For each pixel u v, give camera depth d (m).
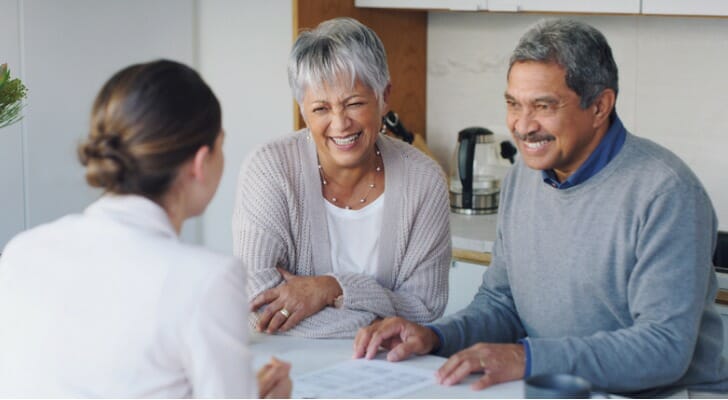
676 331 1.65
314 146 2.13
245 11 3.62
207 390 1.16
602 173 1.75
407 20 3.50
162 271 1.17
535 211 1.88
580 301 1.80
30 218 3.42
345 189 2.12
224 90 3.74
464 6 3.03
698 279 1.66
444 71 3.58
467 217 3.25
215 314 1.17
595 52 1.68
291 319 1.97
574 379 1.39
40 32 3.36
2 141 3.32
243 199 2.11
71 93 3.47
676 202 1.67
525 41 1.69
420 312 2.09
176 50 3.73
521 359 1.65
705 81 3.00
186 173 1.25
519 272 1.92
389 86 2.06
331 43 1.94
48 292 1.20
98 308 1.17
